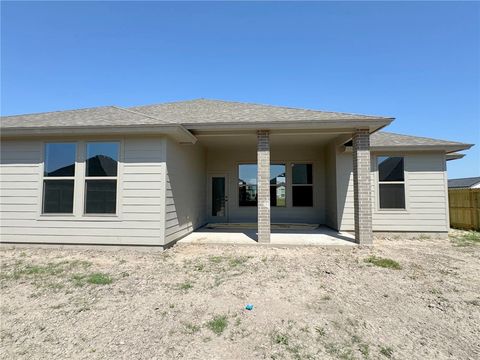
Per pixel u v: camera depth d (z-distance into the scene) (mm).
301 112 8812
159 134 7340
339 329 3189
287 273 5348
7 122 8000
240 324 3289
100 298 4082
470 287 4633
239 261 6242
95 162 7457
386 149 9867
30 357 2574
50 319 3389
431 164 10102
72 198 7441
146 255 6789
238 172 12531
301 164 12273
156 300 4012
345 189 10180
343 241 8227
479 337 3031
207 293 4297
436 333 3117
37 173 7535
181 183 8734
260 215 7977
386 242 8891
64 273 5301
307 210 12094
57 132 7242
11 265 5852
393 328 3225
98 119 7805
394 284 4754
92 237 7332
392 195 10125
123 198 7320
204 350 2732
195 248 7629
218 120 8117
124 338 2947
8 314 3527
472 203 12500
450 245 8453
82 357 2584
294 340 2938
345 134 8906
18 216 7504
